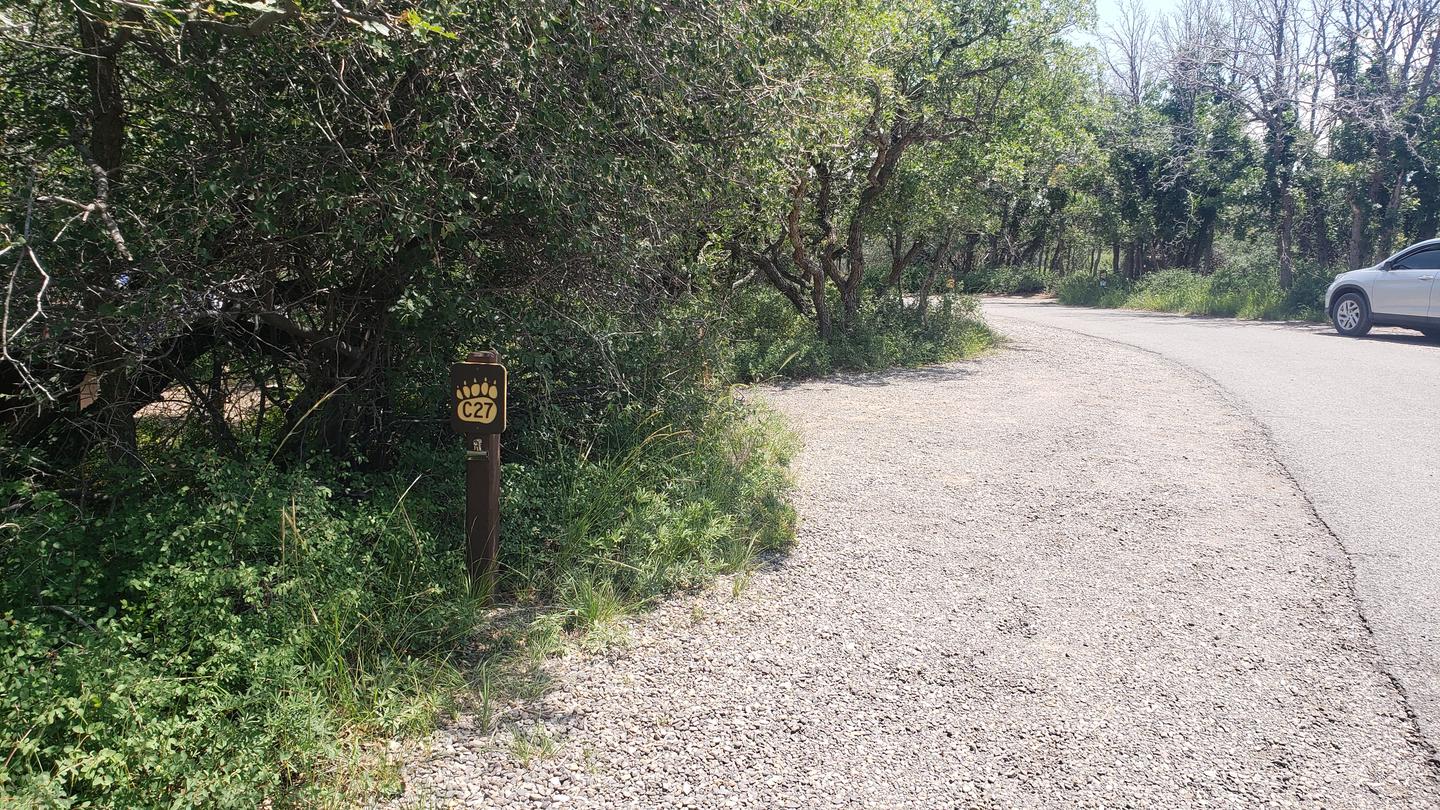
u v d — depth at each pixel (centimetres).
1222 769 312
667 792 299
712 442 664
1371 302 1600
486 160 466
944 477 677
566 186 497
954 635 415
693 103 566
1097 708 352
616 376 580
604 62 508
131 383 465
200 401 522
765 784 304
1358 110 2188
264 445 523
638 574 467
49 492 379
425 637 395
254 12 413
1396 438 764
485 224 527
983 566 499
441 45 444
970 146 1398
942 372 1274
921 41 1221
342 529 430
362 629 389
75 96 454
